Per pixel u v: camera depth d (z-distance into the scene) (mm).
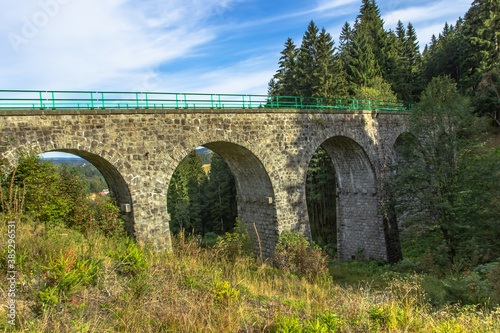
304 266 15547
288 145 18609
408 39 61719
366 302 8055
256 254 19453
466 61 40312
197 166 52969
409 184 19672
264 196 18641
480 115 37219
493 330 7504
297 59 44156
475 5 43312
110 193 14977
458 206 17875
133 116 13492
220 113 15992
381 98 35781
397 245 23750
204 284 8430
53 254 7625
